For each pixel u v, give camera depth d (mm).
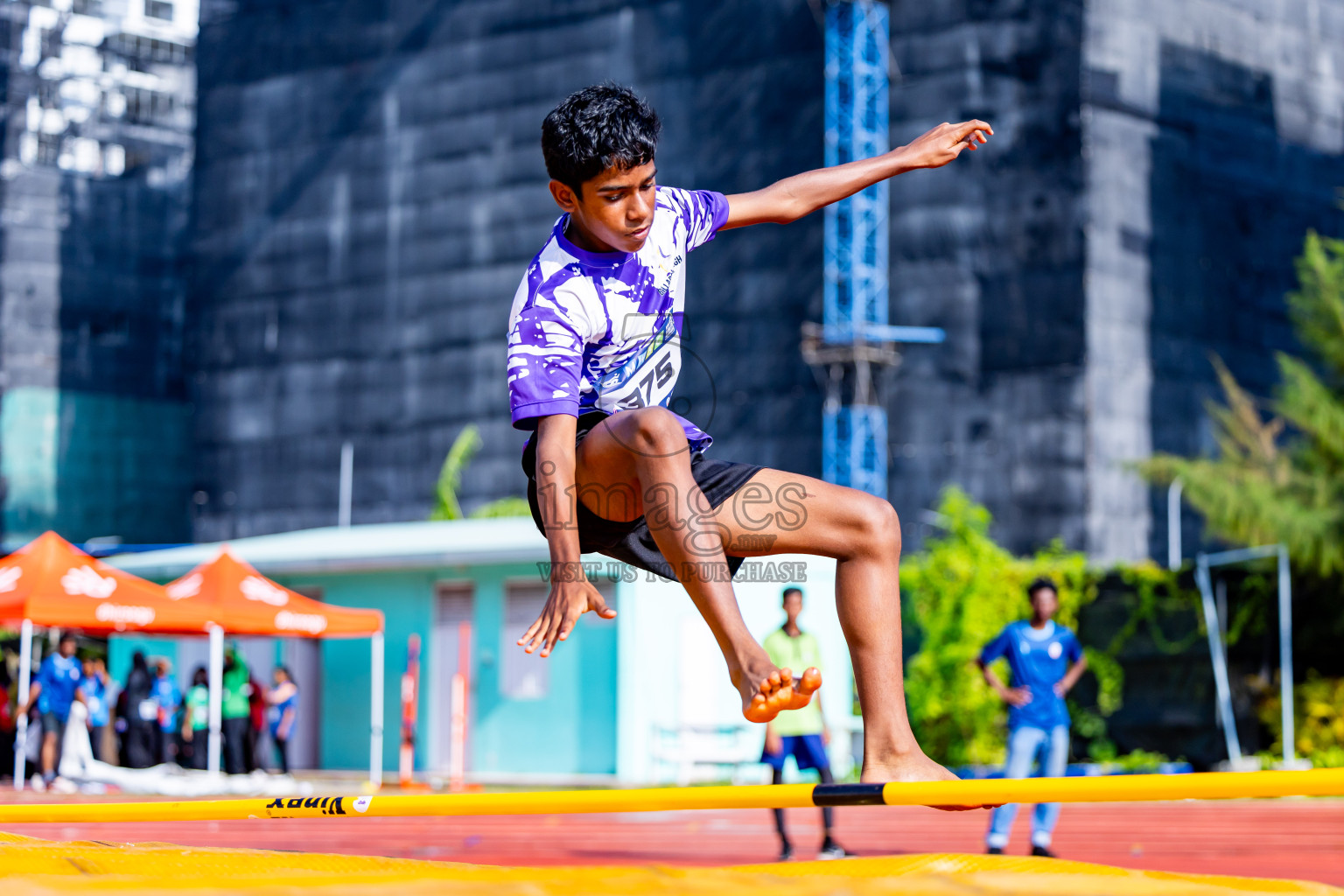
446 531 37406
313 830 20469
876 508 4320
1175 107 63031
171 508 86188
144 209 87500
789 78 66750
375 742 29297
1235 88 65062
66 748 26203
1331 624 32812
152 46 89562
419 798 4410
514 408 4293
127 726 28062
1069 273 60031
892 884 3270
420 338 76250
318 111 80625
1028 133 61594
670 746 30328
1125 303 60656
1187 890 3412
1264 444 35750
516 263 74062
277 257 81000
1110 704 32656
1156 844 17531
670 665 30625
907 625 35406
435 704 33094
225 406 81875
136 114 88812
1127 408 60125
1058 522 59250
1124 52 61812
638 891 3328
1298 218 66375
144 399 86062
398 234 77562
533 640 4035
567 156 4230
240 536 80312
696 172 68375
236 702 28438
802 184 4988
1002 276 61344
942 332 62031
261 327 81188
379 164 78562
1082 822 21734
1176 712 31938
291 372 79938
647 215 4352
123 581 25875
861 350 60812
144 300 86812
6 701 30484
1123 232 60938
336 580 34750
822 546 4320
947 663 32875
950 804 3598
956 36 63188
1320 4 68500
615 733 30719
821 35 66188
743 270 66250
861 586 4301
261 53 82750
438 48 77438
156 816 4941
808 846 17062
